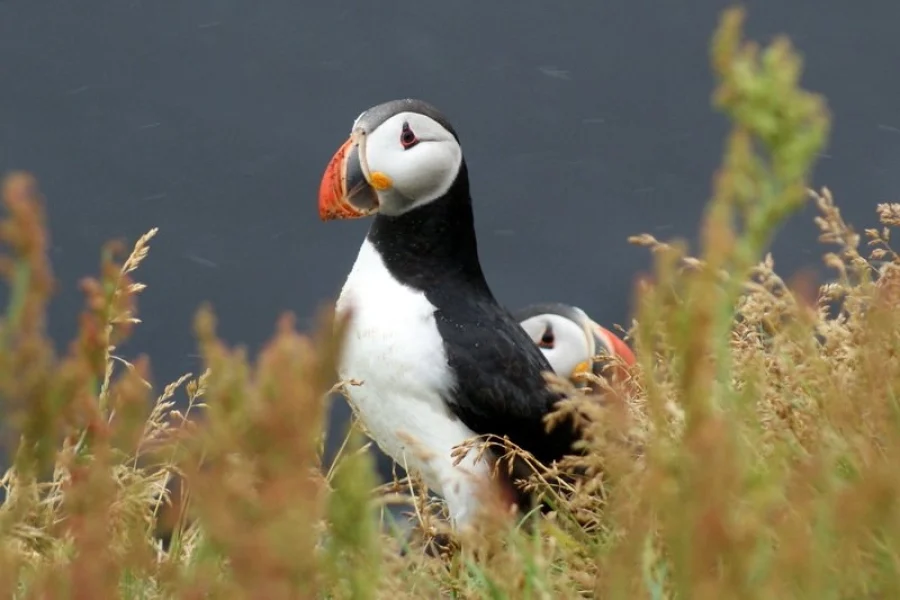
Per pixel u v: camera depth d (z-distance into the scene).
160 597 6.46
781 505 5.78
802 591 5.24
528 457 9.52
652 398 5.12
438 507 12.01
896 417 6.50
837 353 7.55
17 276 4.55
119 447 5.11
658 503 4.77
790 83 4.27
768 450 6.79
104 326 4.95
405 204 12.26
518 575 6.77
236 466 4.44
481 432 11.88
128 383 4.93
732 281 4.71
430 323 11.96
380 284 12.20
